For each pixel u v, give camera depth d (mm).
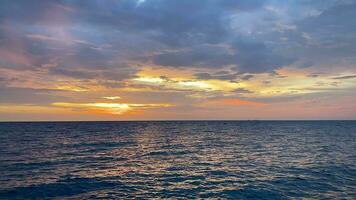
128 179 23297
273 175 24219
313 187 20031
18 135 77438
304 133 84688
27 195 18344
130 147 49688
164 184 21547
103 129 119562
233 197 17938
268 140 61062
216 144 54156
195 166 29625
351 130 100438
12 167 28359
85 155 38594
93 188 20375
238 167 28609
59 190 19656
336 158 33344
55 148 46719
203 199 17531
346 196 17859
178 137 75125
